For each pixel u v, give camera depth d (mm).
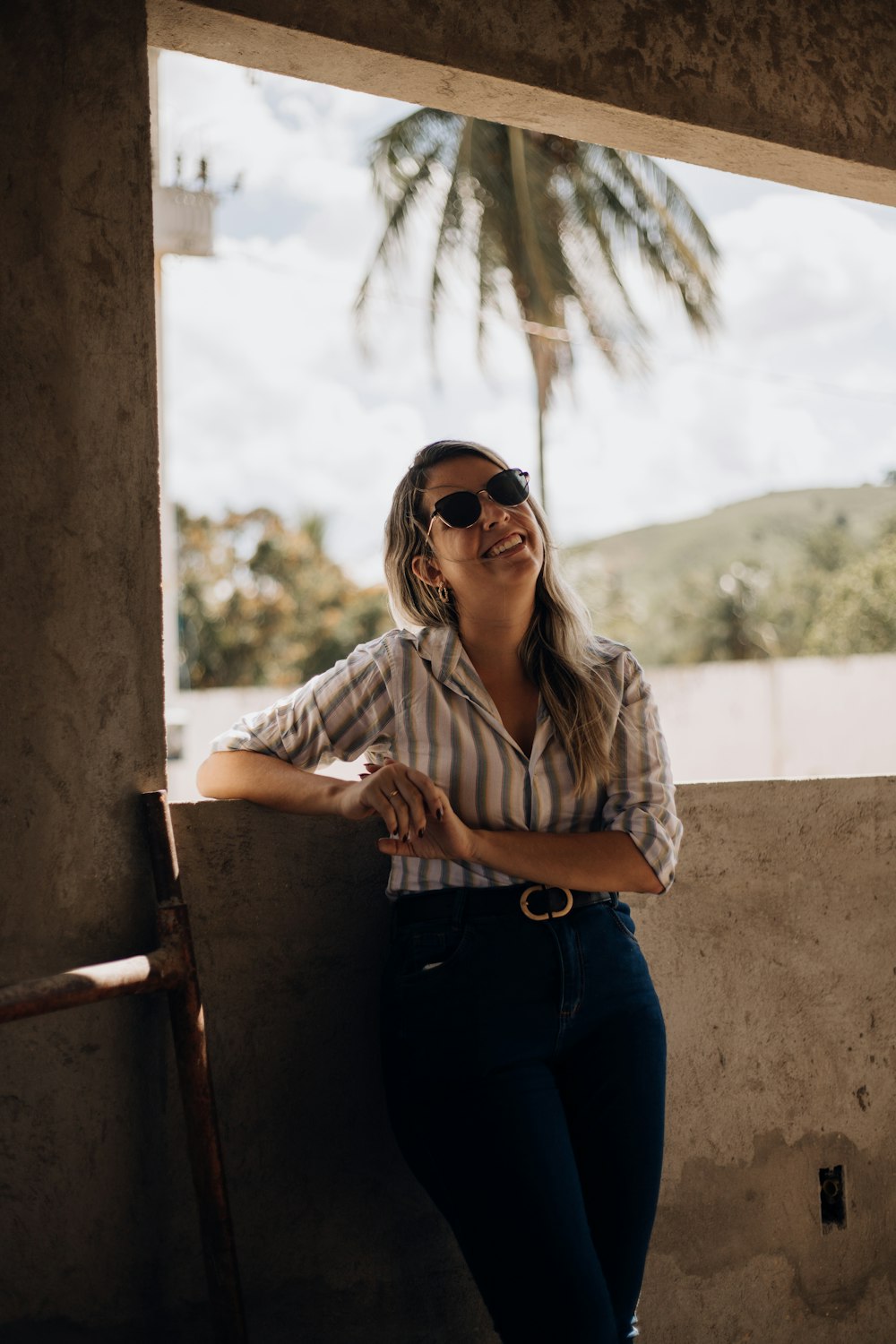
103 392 1779
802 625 37125
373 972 1965
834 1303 2287
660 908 2184
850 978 2348
